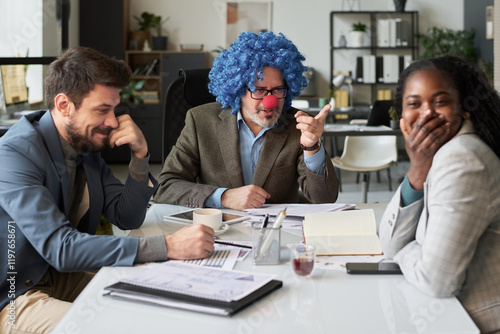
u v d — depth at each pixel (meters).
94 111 1.51
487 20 6.91
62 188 1.55
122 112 5.24
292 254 1.24
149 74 7.45
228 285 1.12
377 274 1.24
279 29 7.75
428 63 1.17
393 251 1.27
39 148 1.50
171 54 7.39
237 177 2.11
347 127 4.47
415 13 7.76
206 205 1.96
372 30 7.71
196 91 2.47
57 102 1.51
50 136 1.53
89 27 7.18
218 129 2.14
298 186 2.19
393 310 1.04
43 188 1.44
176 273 1.19
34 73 5.11
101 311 1.05
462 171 1.08
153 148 7.31
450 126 1.15
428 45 7.50
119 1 7.18
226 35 7.72
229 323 0.99
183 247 1.34
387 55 7.61
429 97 1.15
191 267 1.24
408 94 1.17
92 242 1.35
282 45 2.07
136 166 1.69
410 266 1.15
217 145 2.15
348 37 7.75
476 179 1.07
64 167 1.55
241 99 2.12
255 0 7.68
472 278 1.11
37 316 1.38
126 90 6.39
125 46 7.38
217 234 1.58
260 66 2.00
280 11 7.71
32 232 1.39
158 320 1.01
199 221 1.59
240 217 1.76
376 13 7.68
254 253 1.32
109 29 7.19
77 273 1.64
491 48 7.01
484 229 1.09
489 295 1.09
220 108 2.19
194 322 1.00
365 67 7.59
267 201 2.11
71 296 1.62
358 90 7.94
